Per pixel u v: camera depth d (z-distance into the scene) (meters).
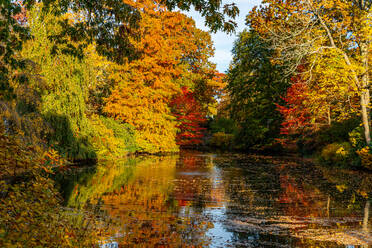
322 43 19.00
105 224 6.86
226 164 21.05
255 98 39.09
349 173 16.55
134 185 12.05
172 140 31.09
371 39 16.94
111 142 22.59
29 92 12.83
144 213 7.99
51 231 4.36
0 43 6.74
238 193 11.07
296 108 26.45
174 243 5.88
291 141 33.03
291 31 19.09
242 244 5.90
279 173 16.66
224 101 54.38
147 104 27.42
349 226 7.14
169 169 17.48
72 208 8.15
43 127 13.84
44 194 4.78
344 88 16.84
